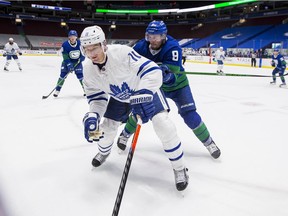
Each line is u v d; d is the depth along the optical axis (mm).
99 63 1767
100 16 36000
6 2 28469
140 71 1782
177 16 34656
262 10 25938
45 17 31141
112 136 2240
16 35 30125
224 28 30219
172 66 2287
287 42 20016
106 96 2029
